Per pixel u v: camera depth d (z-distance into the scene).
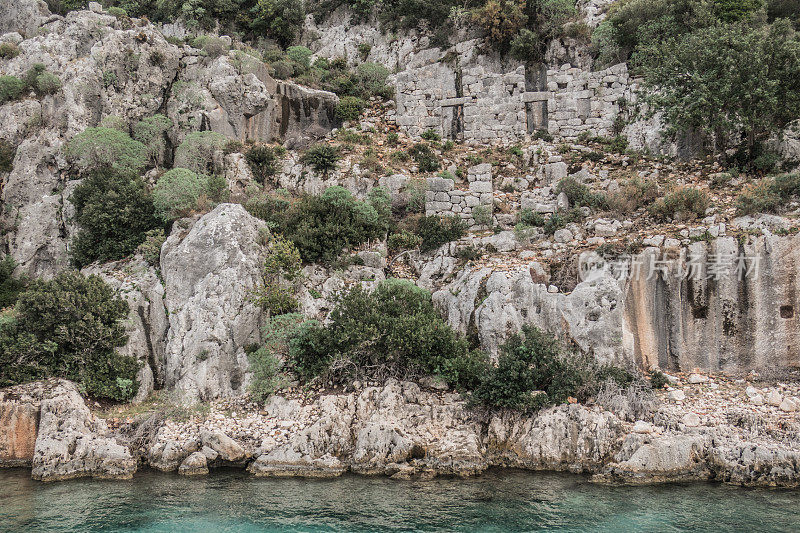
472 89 34.34
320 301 23.66
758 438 17.48
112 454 18.44
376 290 22.58
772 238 20.91
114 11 36.50
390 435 18.53
